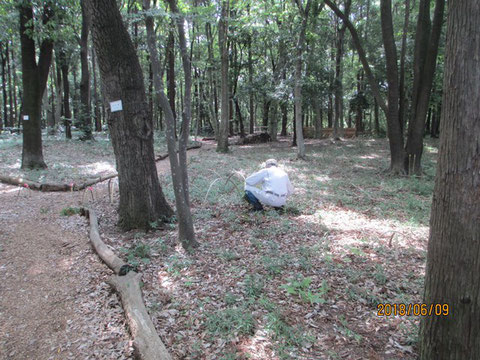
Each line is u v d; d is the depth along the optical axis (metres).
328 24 18.73
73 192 7.63
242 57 23.50
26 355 2.62
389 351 2.55
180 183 4.36
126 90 4.86
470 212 1.90
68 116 18.16
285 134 29.08
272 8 13.13
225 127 15.52
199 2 10.27
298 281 3.54
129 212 5.12
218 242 4.68
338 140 20.69
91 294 3.43
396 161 10.12
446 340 2.07
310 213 6.09
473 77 1.81
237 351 2.54
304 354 2.51
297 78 13.25
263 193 5.92
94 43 4.69
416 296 3.26
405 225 5.41
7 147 14.49
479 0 1.77
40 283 3.67
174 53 19.80
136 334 2.63
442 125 2.03
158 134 22.11
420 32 9.42
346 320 2.92
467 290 1.95
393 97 9.74
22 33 9.18
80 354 2.60
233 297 3.21
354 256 4.16
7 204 6.51
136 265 3.90
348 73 24.33
